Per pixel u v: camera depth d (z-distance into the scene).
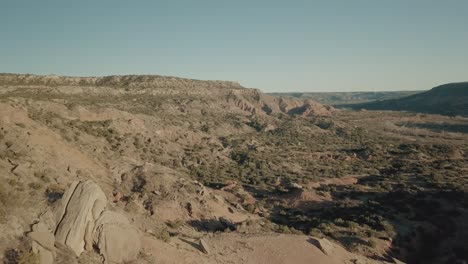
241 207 49.84
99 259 16.88
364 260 28.66
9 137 25.72
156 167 44.34
